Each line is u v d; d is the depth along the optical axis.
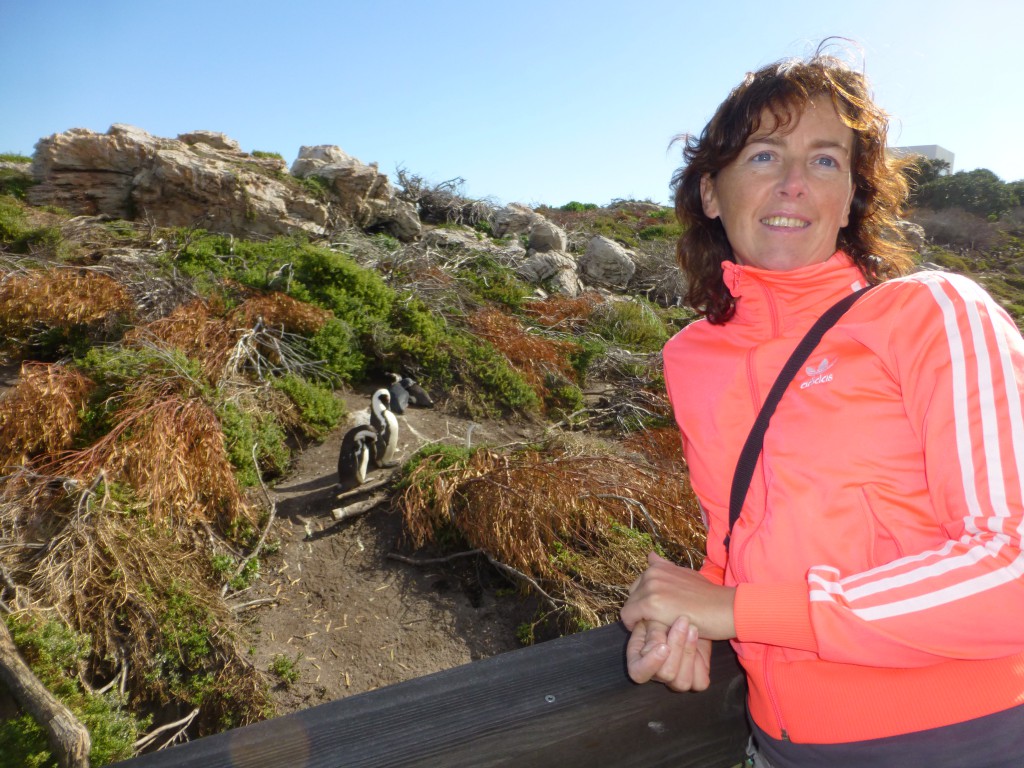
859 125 1.38
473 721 1.09
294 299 9.37
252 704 4.38
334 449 7.52
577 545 6.06
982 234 32.97
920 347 1.04
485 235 19.34
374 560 5.93
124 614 4.53
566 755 1.16
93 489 5.18
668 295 18.08
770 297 1.32
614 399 10.27
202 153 14.79
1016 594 0.85
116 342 7.82
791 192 1.32
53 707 3.45
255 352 8.22
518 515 5.79
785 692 1.12
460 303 11.73
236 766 0.97
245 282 9.71
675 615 1.10
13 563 4.70
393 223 16.75
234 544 5.79
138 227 12.91
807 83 1.36
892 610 0.91
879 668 1.03
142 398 6.14
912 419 1.05
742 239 1.42
